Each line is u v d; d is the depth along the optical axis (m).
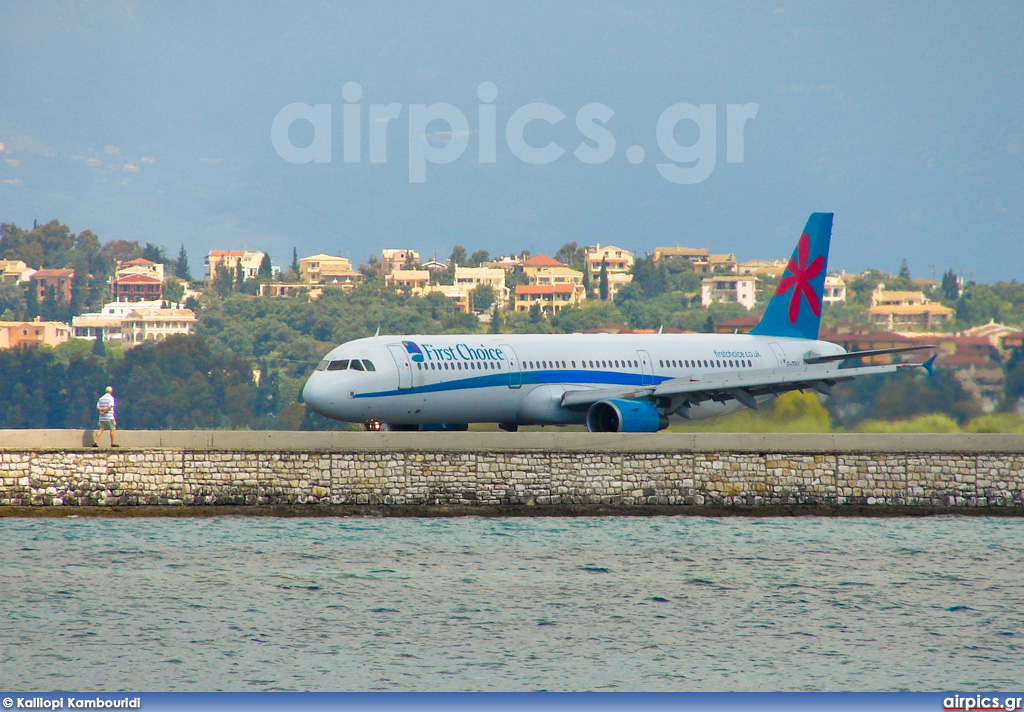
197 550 146.00
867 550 152.00
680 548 151.50
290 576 136.00
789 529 162.88
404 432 166.00
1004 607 129.12
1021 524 168.12
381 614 123.81
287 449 164.00
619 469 167.75
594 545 151.75
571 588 133.75
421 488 165.12
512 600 129.12
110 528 156.12
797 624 122.88
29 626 118.19
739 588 135.00
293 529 157.50
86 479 161.50
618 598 130.62
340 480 164.50
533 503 166.50
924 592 134.50
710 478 168.75
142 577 134.62
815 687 104.75
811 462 170.38
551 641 116.56
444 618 122.94
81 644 113.44
